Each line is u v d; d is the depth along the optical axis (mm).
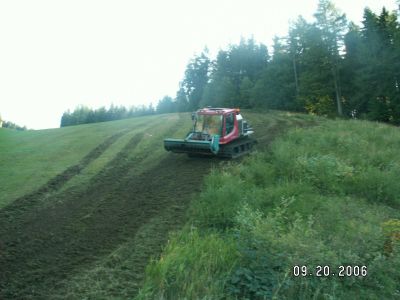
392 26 46969
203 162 16531
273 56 65500
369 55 45312
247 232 8133
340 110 48312
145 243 9047
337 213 9953
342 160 14250
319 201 10914
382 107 43781
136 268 7902
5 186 14055
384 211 10859
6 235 9734
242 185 12039
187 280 6957
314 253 7223
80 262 8250
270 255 7312
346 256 7410
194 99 88250
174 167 16078
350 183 12617
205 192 11570
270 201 10844
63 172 15914
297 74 61344
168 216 10664
